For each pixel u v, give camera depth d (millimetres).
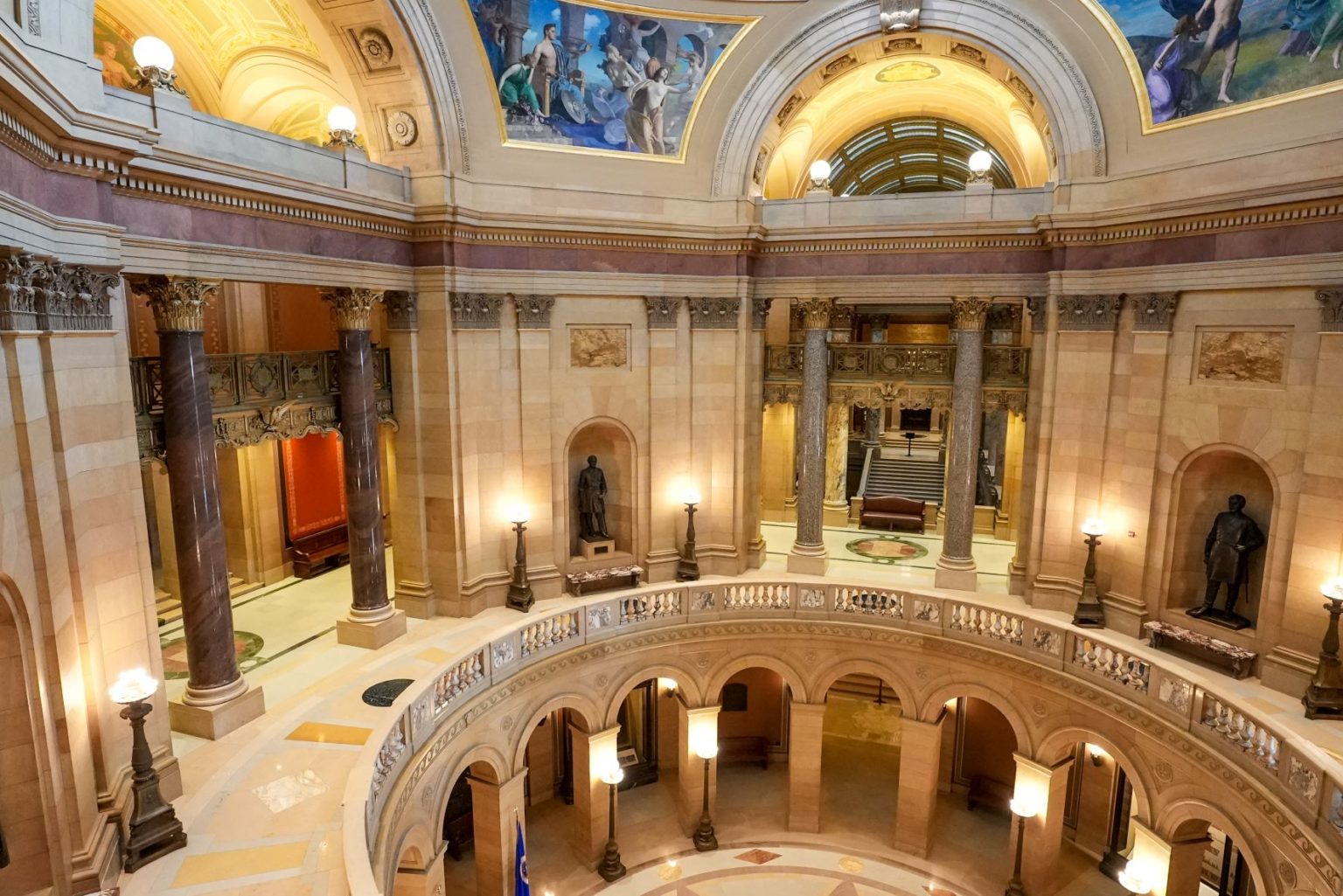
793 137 22328
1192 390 14680
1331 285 12547
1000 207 17109
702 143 17859
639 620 17266
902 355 20547
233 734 12281
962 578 18266
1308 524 13164
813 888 16703
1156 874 13617
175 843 9719
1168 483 15188
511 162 16609
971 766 20297
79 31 9078
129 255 10500
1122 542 15969
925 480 30125
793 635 17922
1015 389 19625
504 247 16547
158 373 12102
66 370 9242
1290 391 13312
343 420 15172
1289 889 10977
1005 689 16203
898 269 17859
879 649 17562
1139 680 13930
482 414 16953
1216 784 12398
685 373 18641
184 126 11352
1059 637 15258
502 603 17703
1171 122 14602
